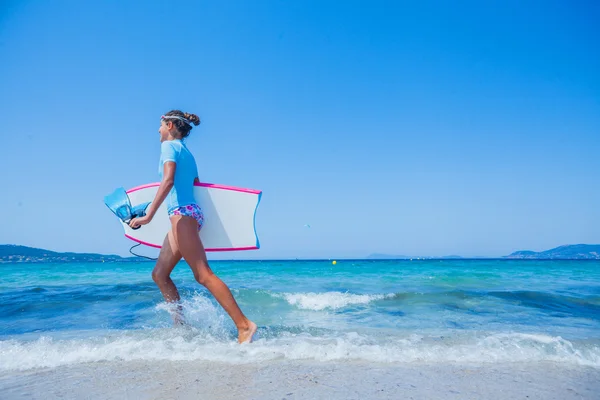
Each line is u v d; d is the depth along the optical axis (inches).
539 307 222.4
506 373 92.2
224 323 152.6
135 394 76.1
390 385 81.9
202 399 73.2
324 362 100.0
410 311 210.5
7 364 97.7
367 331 149.4
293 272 628.4
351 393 76.6
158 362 99.2
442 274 558.6
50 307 215.3
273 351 108.0
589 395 77.7
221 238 146.5
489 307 222.4
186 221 128.2
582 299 244.2
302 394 75.9
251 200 150.3
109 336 130.4
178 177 130.9
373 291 304.8
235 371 91.7
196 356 104.4
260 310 216.1
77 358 102.1
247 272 632.4
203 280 125.9
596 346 119.7
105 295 255.0
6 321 175.8
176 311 142.6
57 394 76.3
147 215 125.5
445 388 80.4
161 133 141.3
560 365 100.2
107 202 131.7
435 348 113.7
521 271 661.9
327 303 237.3
